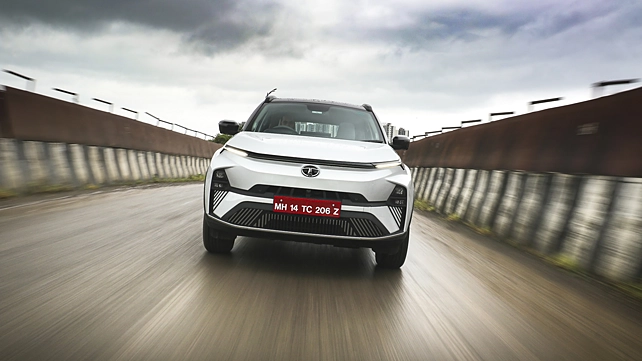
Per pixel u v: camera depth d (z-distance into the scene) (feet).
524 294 11.30
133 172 38.99
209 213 12.02
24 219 16.62
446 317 9.17
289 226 11.58
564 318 9.65
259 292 9.86
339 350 7.15
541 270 14.16
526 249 17.46
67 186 27.32
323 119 15.71
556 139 17.83
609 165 14.47
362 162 12.09
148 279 10.21
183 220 18.84
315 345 7.27
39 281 9.52
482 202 22.99
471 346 7.75
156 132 46.93
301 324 8.14
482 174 24.09
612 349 8.13
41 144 25.57
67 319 7.55
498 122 23.70
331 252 14.75
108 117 34.76
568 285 12.53
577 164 16.11
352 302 9.68
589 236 14.43
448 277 12.51
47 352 6.30
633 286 12.23
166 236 15.20
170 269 11.16
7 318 7.44
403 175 12.44
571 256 14.93
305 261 13.19
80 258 11.60
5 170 22.44
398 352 7.28
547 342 8.20
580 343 8.28
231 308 8.70
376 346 7.44
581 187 15.62
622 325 9.51
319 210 11.48
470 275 12.89
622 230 13.26
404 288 11.11
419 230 20.84
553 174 17.44
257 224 11.66
